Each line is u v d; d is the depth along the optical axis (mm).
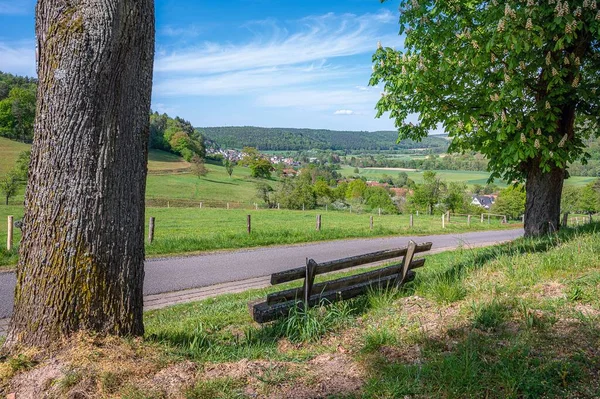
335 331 4828
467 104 9812
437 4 9586
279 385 3381
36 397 3223
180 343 4477
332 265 5309
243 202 70625
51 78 3762
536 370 3268
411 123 11883
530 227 10742
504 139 8898
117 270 3959
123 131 3965
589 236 7785
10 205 46719
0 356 3709
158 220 33344
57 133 3750
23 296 3809
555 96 9211
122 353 3682
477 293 5348
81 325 3787
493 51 8836
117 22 3826
